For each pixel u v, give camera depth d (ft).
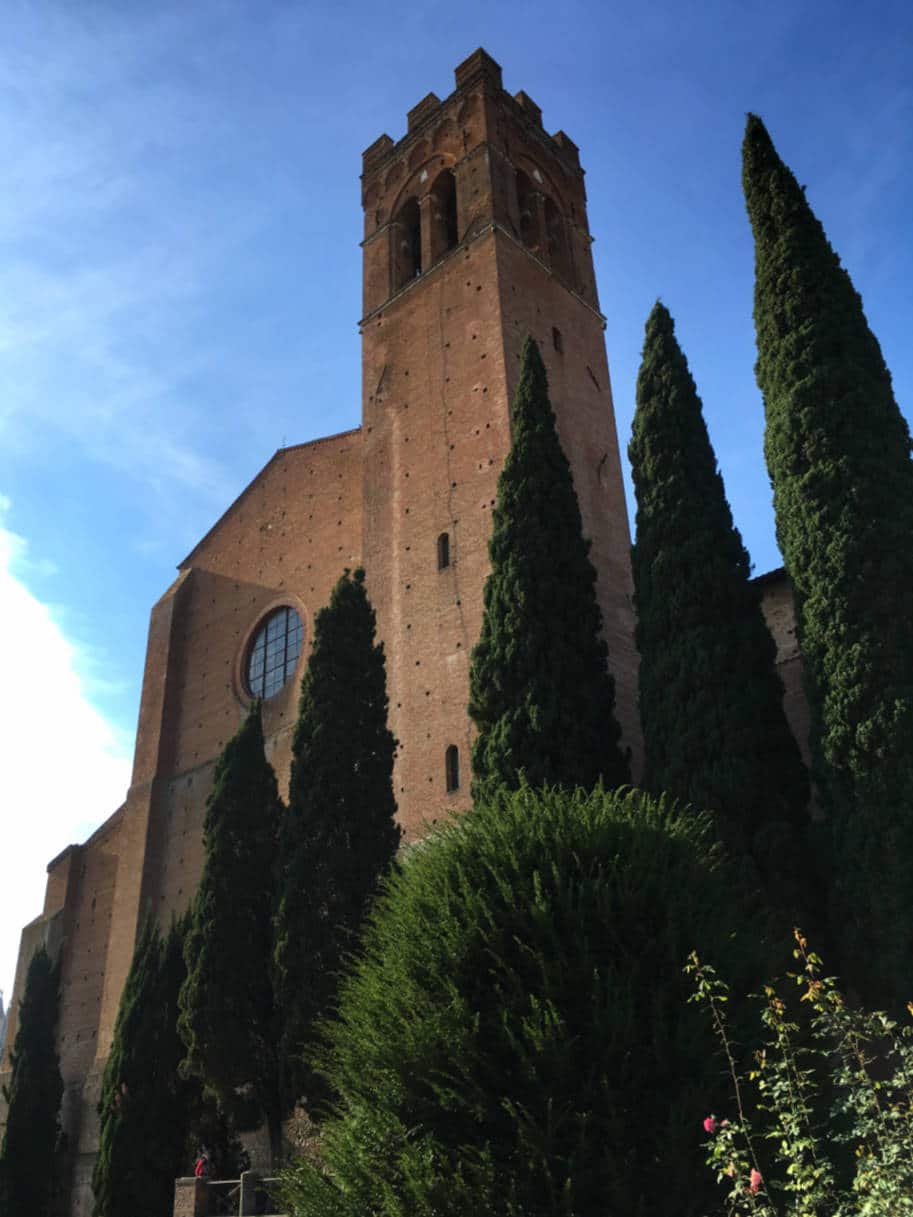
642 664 70.79
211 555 153.89
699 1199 34.81
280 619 137.59
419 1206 34.22
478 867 44.11
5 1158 119.85
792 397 66.74
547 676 72.38
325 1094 67.15
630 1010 37.78
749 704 64.23
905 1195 27.25
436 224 130.21
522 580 76.43
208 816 90.74
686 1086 36.52
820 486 63.00
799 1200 31.17
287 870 76.33
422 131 137.80
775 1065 32.53
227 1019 79.30
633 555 75.15
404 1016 40.04
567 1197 33.76
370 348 127.95
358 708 83.30
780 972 48.62
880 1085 30.73
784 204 74.13
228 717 136.87
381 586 110.22
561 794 50.16
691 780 63.05
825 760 57.98
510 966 39.99
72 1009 141.38
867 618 58.03
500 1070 37.24
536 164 137.18
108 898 147.95
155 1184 93.76
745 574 70.85
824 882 57.67
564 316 124.06
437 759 94.58
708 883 45.21
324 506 138.82
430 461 111.65
